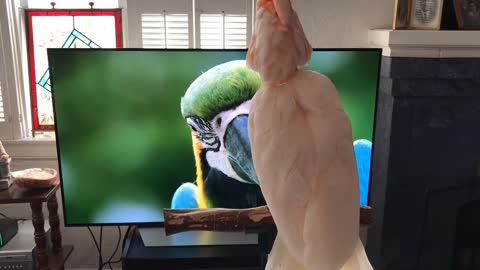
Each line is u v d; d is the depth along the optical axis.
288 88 0.74
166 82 1.51
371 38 1.81
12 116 1.93
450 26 1.69
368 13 1.82
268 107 0.73
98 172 1.58
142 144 1.56
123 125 1.54
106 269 2.06
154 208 1.63
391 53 1.61
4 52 1.87
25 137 1.97
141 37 1.86
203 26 1.87
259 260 1.57
